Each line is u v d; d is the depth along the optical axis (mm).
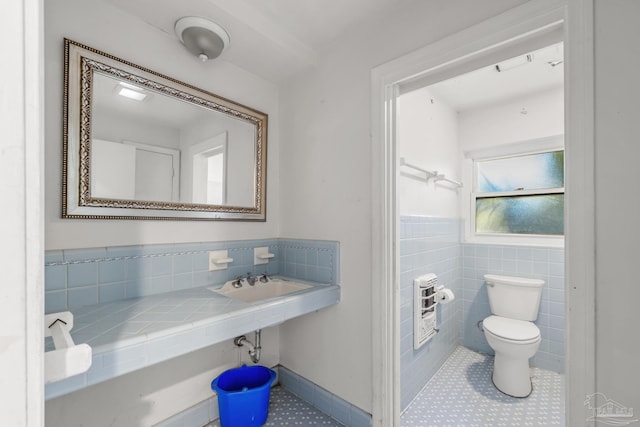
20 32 310
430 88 2297
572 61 923
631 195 833
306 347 1815
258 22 1437
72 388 787
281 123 1996
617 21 860
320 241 1722
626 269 838
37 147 321
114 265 1271
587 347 888
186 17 1325
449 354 2523
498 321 2232
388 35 1432
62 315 830
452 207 2641
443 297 2150
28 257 313
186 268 1512
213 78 1648
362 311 1528
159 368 1423
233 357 1727
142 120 1363
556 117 2334
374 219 1464
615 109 858
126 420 1314
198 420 1546
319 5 1393
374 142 1469
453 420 1702
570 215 924
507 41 1092
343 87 1627
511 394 1946
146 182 1372
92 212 1201
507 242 2621
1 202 297
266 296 1756
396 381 1444
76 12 1171
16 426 307
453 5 1222
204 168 1594
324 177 1719
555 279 2293
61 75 1133
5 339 300
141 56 1357
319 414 1673
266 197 1928
